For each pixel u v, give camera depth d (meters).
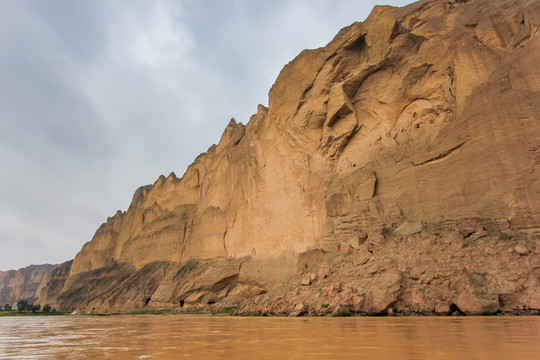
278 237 43.03
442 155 29.92
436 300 20.91
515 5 29.39
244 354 9.13
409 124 35.09
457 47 32.00
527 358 7.22
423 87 34.81
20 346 14.12
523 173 24.12
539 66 25.03
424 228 27.81
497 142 26.19
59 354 10.91
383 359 7.54
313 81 42.94
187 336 15.30
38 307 102.81
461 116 29.44
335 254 31.67
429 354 7.97
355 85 39.41
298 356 8.41
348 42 40.12
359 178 35.31
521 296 19.30
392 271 23.80
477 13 31.97
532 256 20.66
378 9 38.81
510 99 26.19
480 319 16.92
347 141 39.88
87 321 40.62
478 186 26.67
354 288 24.23
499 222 24.05
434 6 35.41
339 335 12.48
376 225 31.61
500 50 28.98
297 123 43.78
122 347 12.18
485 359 7.19
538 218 22.38
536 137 24.06
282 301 29.33
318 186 39.75
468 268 21.88
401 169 32.81
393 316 21.14
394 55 36.66
